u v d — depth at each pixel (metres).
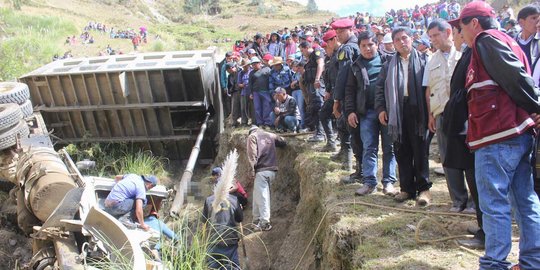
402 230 4.93
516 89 3.26
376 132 6.10
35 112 10.38
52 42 28.50
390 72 5.44
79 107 11.46
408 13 27.20
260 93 10.72
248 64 11.52
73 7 65.81
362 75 5.99
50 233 5.69
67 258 5.25
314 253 6.66
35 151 7.44
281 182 9.64
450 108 4.13
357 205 5.74
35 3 54.72
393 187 6.11
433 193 5.99
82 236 5.66
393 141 5.60
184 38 52.22
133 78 11.12
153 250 5.36
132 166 11.26
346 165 7.27
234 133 11.32
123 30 47.47
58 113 11.69
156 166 11.81
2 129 7.61
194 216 7.41
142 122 11.64
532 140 3.53
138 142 11.97
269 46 14.74
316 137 9.16
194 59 11.92
